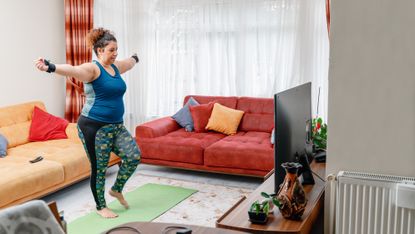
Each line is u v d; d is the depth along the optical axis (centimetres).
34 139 472
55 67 307
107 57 342
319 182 269
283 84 521
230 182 450
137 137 488
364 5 227
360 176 225
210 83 556
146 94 594
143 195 409
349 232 228
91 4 573
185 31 561
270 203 228
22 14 523
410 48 222
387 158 233
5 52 504
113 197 405
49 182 378
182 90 575
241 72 536
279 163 224
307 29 495
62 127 490
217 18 541
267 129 499
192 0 551
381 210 219
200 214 361
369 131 235
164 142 472
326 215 256
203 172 489
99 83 338
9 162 393
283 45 513
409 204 208
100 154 348
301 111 258
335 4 231
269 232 199
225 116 503
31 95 542
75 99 584
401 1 220
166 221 346
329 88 239
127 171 366
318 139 322
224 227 205
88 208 378
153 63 588
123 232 158
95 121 341
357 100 235
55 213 160
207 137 488
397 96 227
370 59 229
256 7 519
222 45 543
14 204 346
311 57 498
